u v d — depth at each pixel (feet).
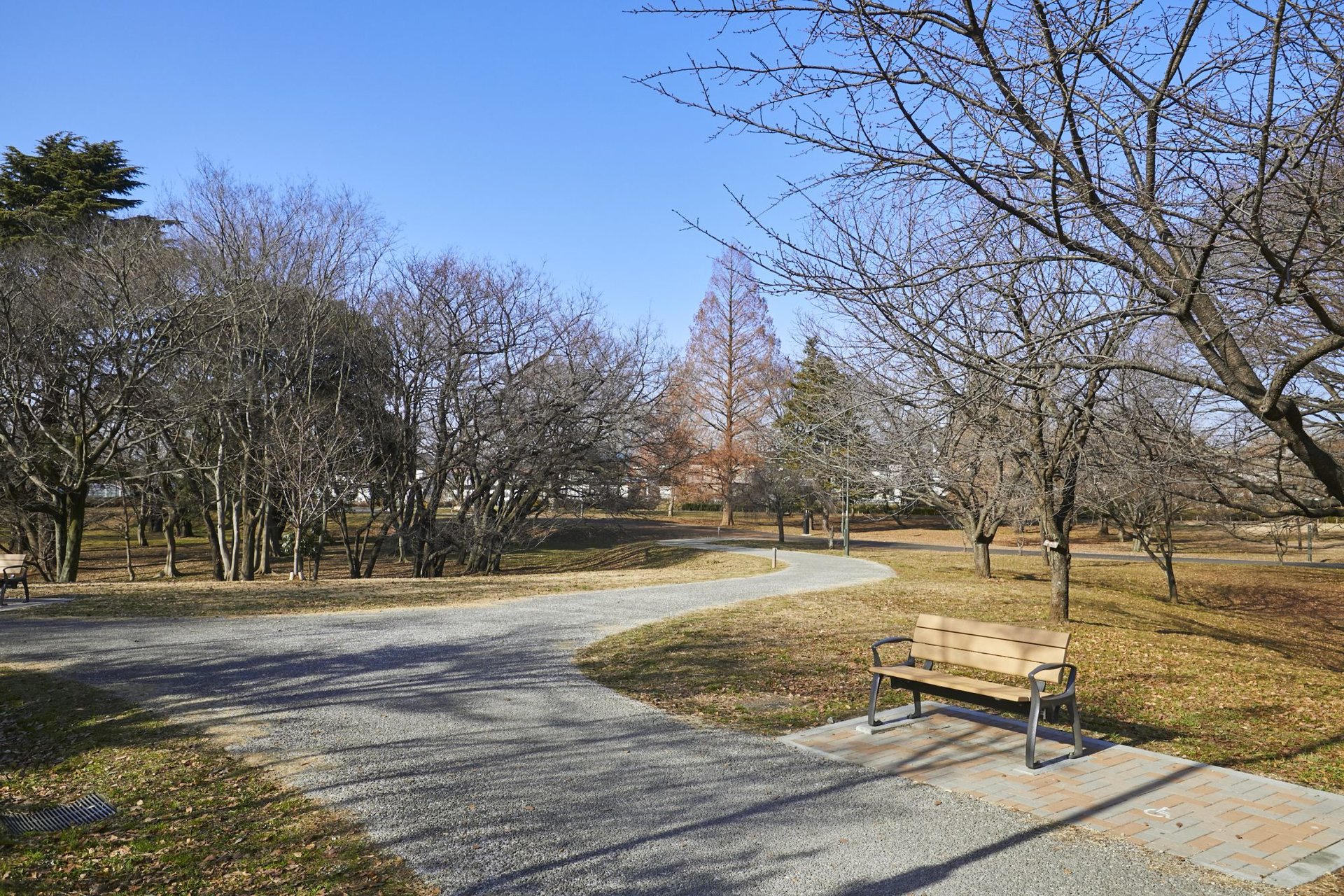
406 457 100.78
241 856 16.52
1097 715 28.43
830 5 16.34
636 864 15.72
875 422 37.24
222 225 84.99
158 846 17.16
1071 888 14.73
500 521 106.83
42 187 108.37
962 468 40.75
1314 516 28.25
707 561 108.37
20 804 20.35
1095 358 19.21
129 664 35.47
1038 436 40.11
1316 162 17.21
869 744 23.85
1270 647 58.95
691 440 124.98
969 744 23.84
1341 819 18.15
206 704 28.91
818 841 16.75
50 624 45.68
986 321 29.60
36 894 15.19
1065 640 22.18
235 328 82.84
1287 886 14.87
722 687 31.83
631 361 106.63
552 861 15.87
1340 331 17.01
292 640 41.37
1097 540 157.69
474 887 14.82
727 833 17.20
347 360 94.43
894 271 20.45
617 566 122.21
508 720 26.71
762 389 148.77
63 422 86.07
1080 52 15.98
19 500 85.66
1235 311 22.50
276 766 21.97
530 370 100.27
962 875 15.23
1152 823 17.79
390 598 58.95
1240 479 27.48
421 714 27.40
